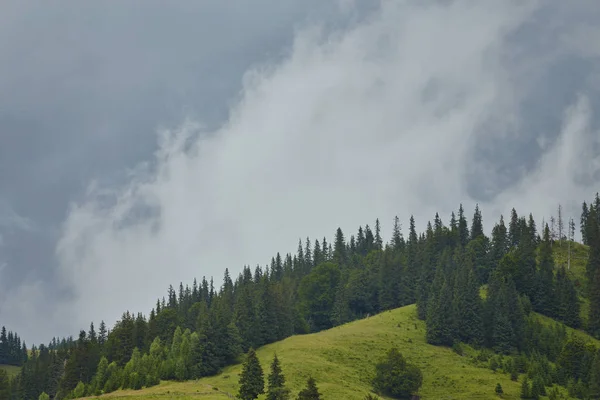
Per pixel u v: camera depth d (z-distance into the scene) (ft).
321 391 394.93
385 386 435.94
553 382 484.33
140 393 412.98
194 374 477.36
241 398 370.94
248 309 564.71
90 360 546.26
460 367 495.41
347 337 547.49
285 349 510.58
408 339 550.77
